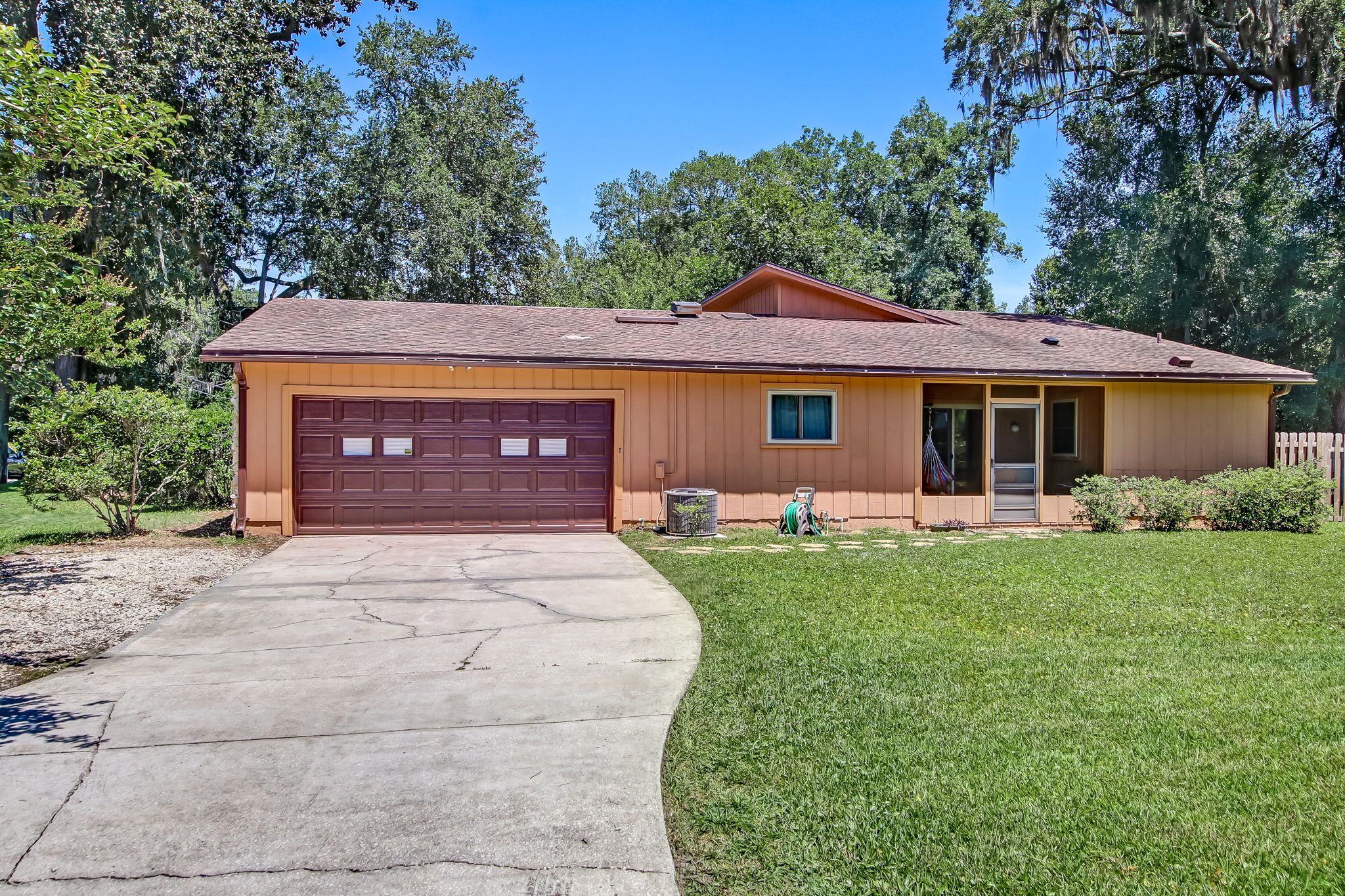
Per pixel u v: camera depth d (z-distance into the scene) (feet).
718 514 40.40
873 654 17.49
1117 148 92.02
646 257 148.77
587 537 37.83
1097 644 18.43
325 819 10.35
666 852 9.63
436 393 38.09
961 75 72.54
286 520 36.70
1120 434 44.68
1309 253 81.61
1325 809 10.53
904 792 11.04
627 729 13.44
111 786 11.23
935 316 54.70
